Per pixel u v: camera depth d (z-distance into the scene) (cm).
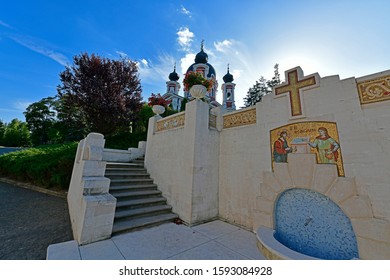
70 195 645
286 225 399
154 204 564
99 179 417
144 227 452
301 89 409
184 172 539
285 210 407
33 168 969
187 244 372
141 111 1638
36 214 577
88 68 1394
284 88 441
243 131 532
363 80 330
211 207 536
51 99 3034
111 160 856
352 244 309
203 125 559
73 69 1385
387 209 278
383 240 272
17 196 795
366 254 284
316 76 388
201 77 622
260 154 472
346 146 331
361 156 313
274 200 417
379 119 304
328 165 343
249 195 481
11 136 3841
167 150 645
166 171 625
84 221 354
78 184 462
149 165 741
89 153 459
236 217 501
